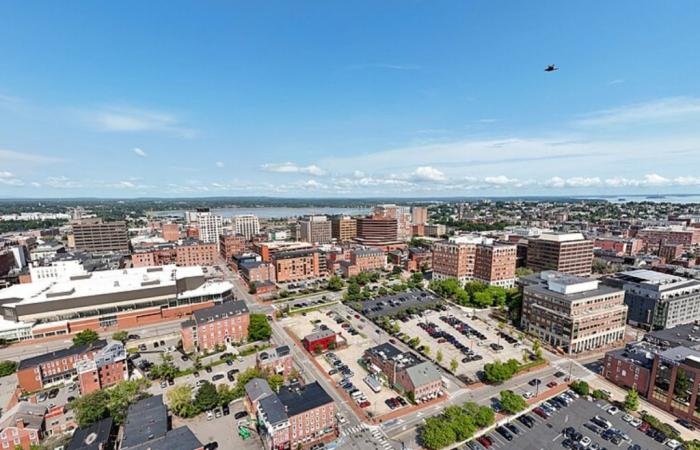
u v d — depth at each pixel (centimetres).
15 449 9194
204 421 10450
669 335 13950
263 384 10906
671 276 19388
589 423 9962
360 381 12681
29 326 16238
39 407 10581
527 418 10319
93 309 17388
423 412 10875
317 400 9981
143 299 18350
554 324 15488
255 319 16162
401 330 17188
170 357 14050
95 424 9631
